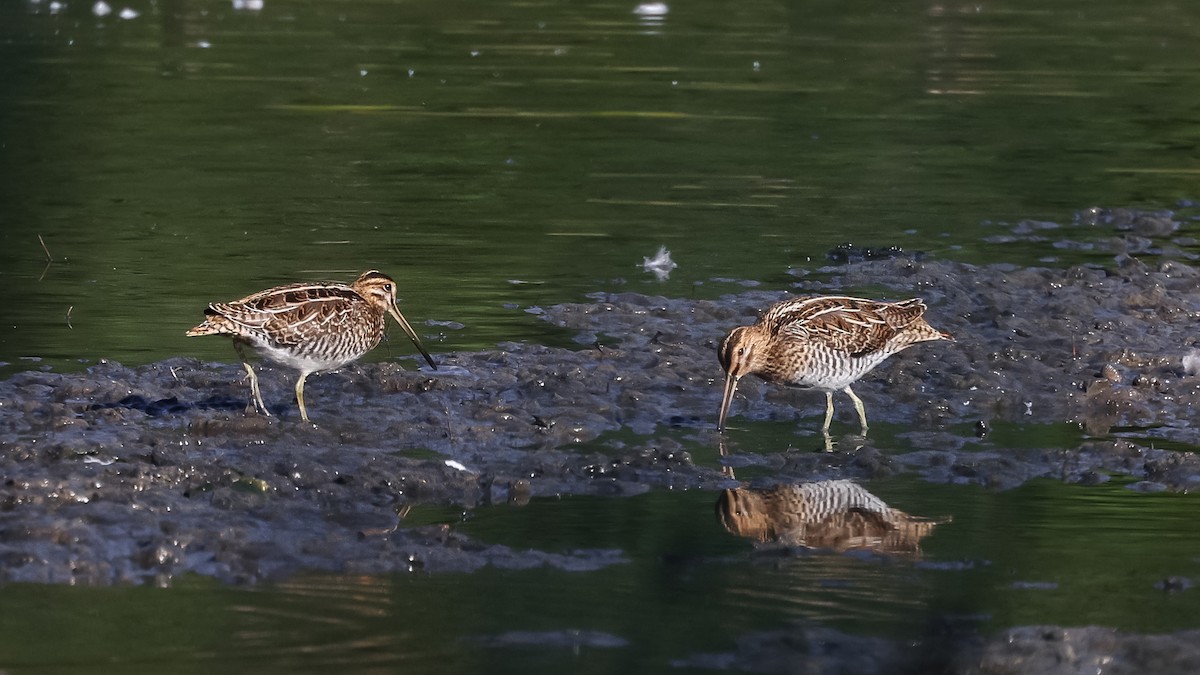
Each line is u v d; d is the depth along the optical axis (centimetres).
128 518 956
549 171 2109
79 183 1980
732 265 1691
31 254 1658
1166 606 881
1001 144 2289
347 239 1758
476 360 1349
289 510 994
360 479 1046
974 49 2944
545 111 2452
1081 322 1509
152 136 2247
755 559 952
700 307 1527
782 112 2459
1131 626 854
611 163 2155
